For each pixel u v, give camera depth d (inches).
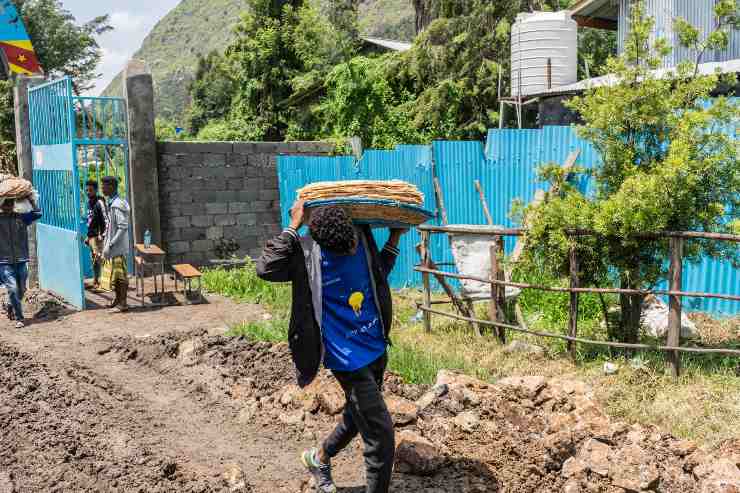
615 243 279.7
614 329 299.4
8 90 1200.8
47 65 1843.0
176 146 562.6
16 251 398.9
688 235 254.7
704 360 274.4
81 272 434.3
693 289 358.0
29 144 525.3
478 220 450.6
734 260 273.4
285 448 212.8
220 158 578.6
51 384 270.7
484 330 337.4
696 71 286.5
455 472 187.3
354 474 192.1
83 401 249.9
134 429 228.4
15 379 282.2
